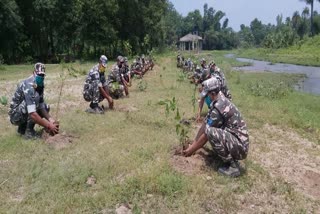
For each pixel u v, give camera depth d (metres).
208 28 118.88
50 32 40.59
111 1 36.88
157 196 4.96
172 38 85.06
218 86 5.64
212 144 5.57
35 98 6.81
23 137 7.09
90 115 8.97
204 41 115.69
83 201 4.73
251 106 11.29
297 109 11.49
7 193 4.97
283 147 7.59
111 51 41.69
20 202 4.70
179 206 4.72
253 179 5.61
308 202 5.17
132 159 6.00
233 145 5.47
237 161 5.99
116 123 8.21
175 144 6.77
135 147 6.59
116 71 11.56
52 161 5.95
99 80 9.24
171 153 6.30
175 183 5.16
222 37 116.25
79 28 37.06
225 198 4.97
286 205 5.00
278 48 66.94
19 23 33.91
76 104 10.73
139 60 18.70
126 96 11.91
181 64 25.19
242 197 5.11
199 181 5.32
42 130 7.41
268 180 5.67
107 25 37.28
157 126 8.12
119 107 10.05
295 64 39.59
